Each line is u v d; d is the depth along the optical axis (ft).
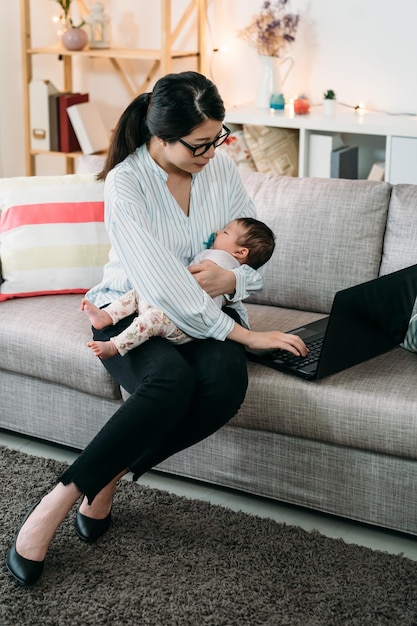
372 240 8.57
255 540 7.22
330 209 8.70
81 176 9.51
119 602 6.53
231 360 7.11
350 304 7.00
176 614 6.40
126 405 6.75
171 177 7.50
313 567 6.88
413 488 7.12
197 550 7.11
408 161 12.21
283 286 8.91
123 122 7.45
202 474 8.07
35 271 9.04
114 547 7.16
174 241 7.55
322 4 13.35
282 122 12.85
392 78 13.29
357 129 12.38
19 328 8.43
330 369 7.27
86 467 6.68
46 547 6.77
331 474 7.43
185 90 6.81
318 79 13.76
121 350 7.03
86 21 14.48
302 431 7.32
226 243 7.71
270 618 6.34
